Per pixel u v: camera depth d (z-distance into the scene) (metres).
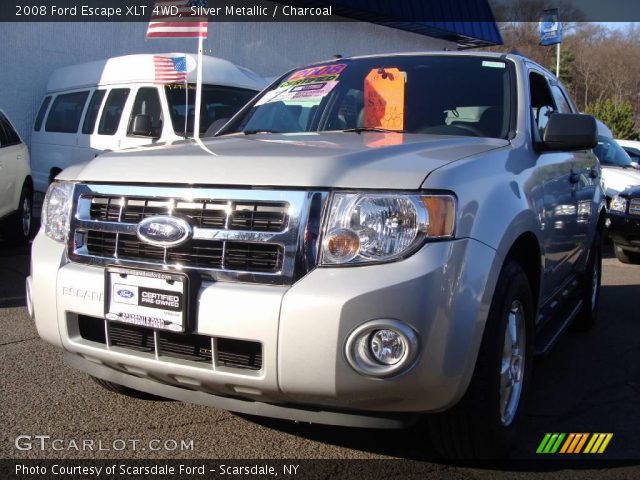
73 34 13.08
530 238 3.24
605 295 7.07
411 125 3.81
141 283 2.74
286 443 3.21
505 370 3.00
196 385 2.75
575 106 5.45
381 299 2.42
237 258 2.62
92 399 3.68
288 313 2.46
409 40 20.41
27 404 3.58
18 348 4.53
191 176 2.75
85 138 9.89
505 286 2.82
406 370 2.44
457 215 2.60
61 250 3.08
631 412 3.73
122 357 2.84
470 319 2.55
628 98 53.34
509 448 3.04
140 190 2.85
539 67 4.54
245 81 9.76
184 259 2.71
